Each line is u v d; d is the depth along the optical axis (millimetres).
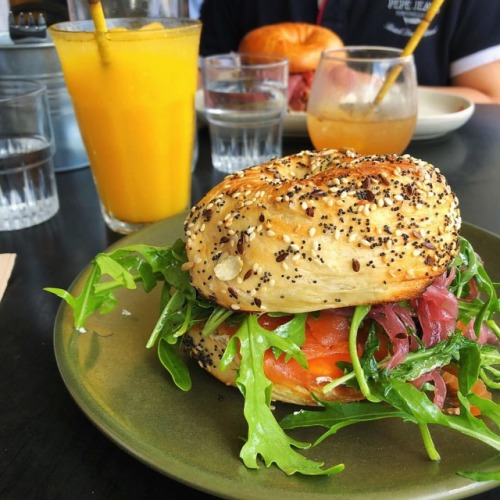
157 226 341
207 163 515
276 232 221
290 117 532
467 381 219
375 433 212
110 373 240
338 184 227
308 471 185
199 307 253
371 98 445
